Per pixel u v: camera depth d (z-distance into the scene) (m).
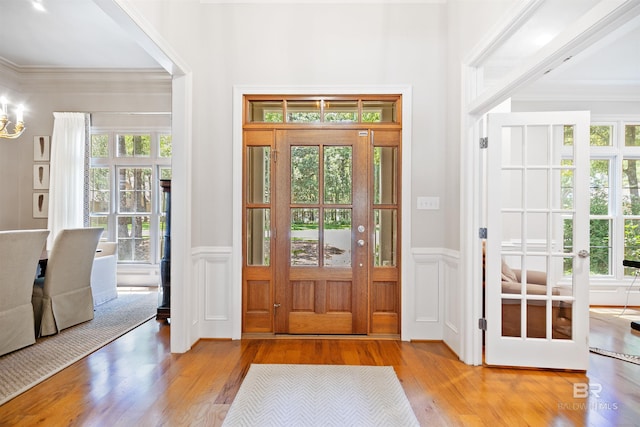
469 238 2.56
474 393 2.10
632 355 2.72
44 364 2.44
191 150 2.83
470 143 2.58
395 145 3.08
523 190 2.46
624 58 3.65
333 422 1.79
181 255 2.72
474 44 2.48
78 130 4.81
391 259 3.11
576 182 2.39
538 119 2.42
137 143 5.07
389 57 3.04
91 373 2.32
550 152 2.42
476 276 2.55
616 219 4.42
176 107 2.75
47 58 4.34
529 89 4.43
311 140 3.09
